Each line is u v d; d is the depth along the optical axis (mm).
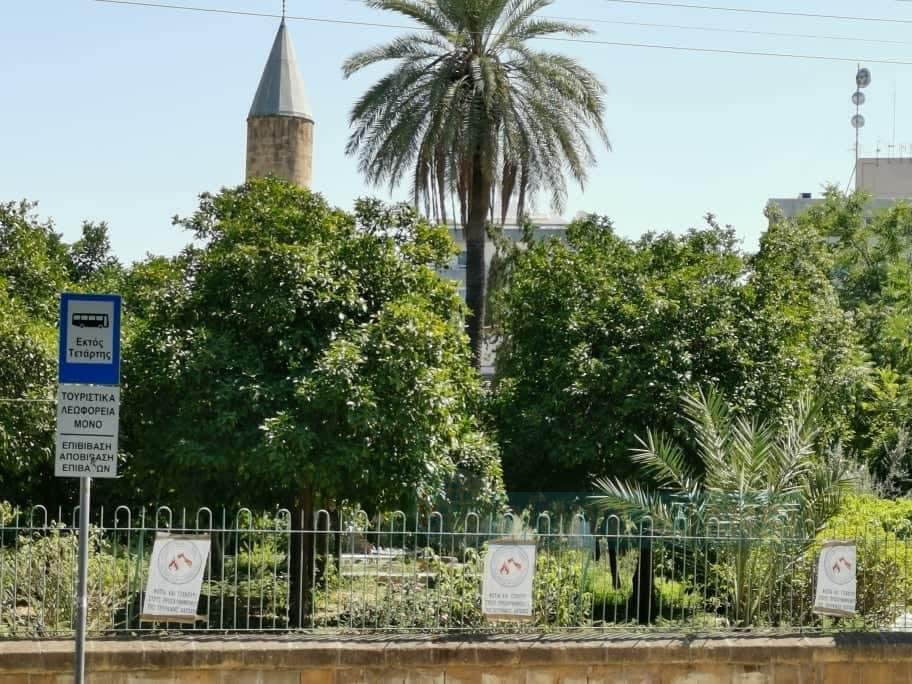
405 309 11758
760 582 11383
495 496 13047
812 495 12211
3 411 12477
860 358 24375
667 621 11406
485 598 10266
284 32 36375
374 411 11203
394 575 10703
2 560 10070
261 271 12156
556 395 15227
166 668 9539
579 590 10883
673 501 12703
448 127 22641
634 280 16156
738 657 10516
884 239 37281
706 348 15047
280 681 9734
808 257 24328
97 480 14672
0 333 12781
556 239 17203
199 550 9859
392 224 13438
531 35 23891
